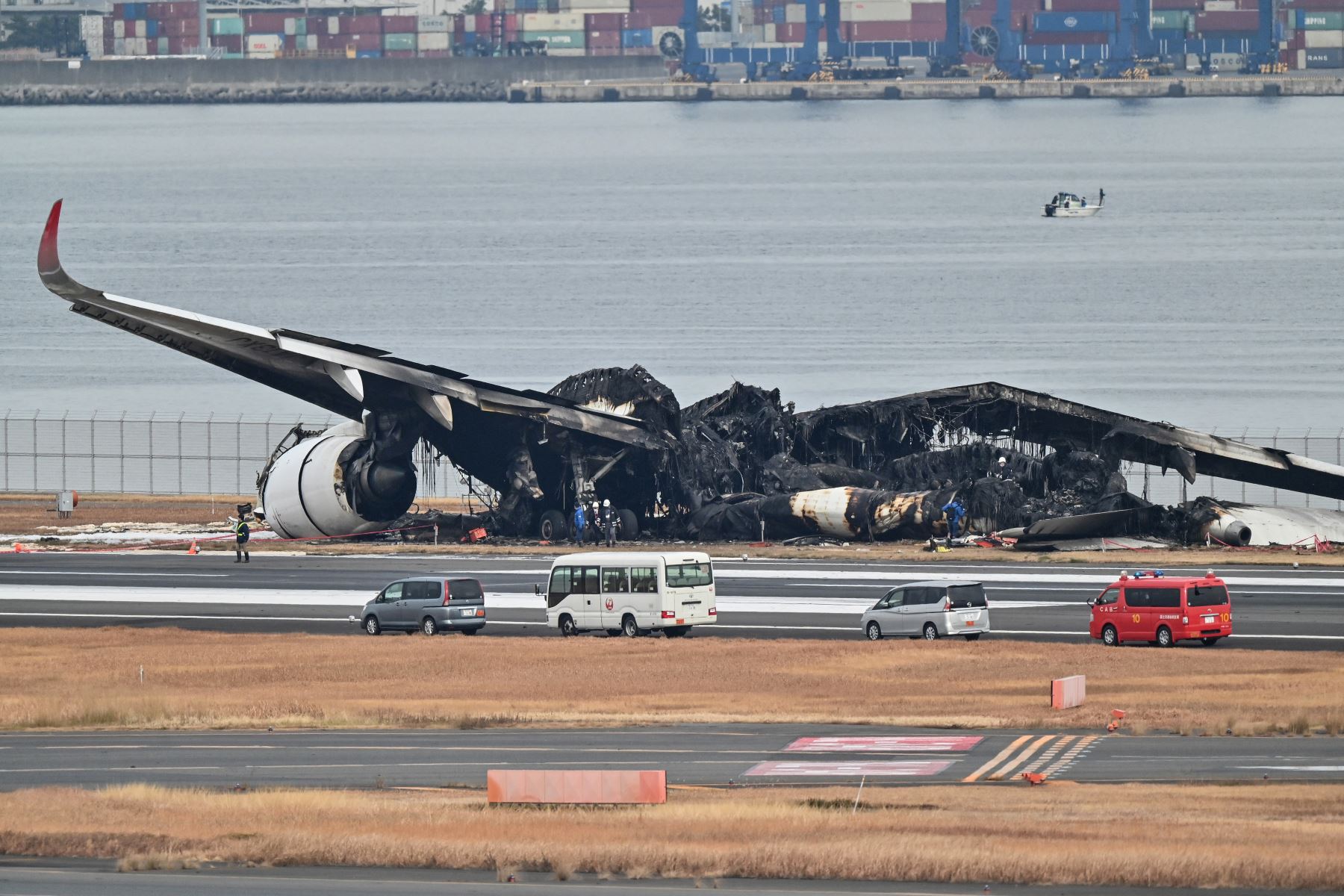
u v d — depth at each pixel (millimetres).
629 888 128500
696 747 178250
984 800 150125
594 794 151125
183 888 130625
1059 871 126938
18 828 145500
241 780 166250
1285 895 122875
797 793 155000
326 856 136125
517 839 139250
